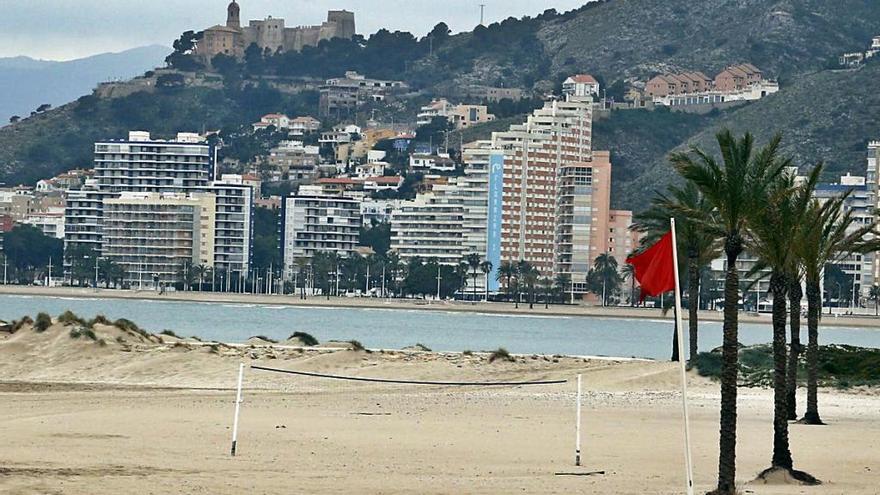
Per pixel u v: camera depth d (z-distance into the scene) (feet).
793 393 521.65
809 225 496.64
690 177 319.06
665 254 292.81
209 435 419.74
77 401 534.37
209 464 349.82
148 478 311.06
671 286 292.81
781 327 360.69
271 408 520.42
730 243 317.42
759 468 381.19
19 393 579.48
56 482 296.30
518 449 411.13
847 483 350.64
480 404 558.15
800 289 516.32
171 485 300.61
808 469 378.53
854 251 524.52
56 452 358.84
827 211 506.48
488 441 430.20
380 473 343.26
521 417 508.12
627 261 301.63
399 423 476.95
